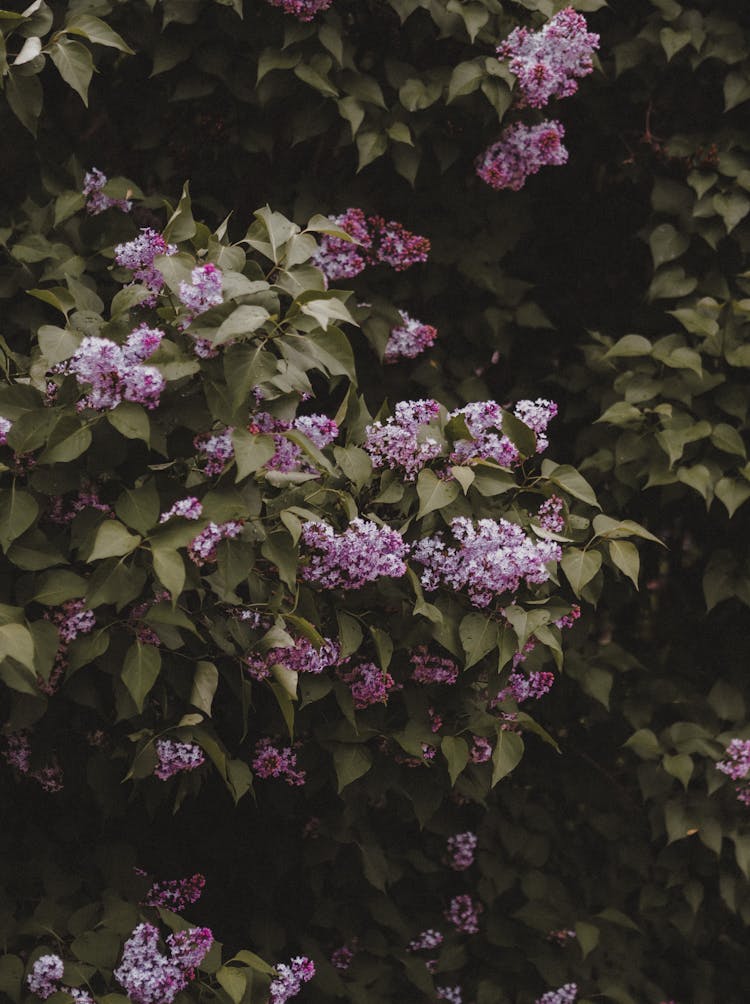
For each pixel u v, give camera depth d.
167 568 2.49
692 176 3.96
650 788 4.00
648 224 4.06
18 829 3.39
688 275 4.06
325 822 3.60
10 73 3.14
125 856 3.26
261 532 2.72
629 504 4.05
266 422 2.76
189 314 2.69
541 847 4.05
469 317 4.07
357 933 3.87
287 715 2.86
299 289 2.85
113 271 3.39
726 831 3.93
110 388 2.57
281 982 3.01
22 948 3.01
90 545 2.70
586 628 3.66
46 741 3.02
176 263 2.74
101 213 3.46
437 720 3.18
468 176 3.94
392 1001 3.86
